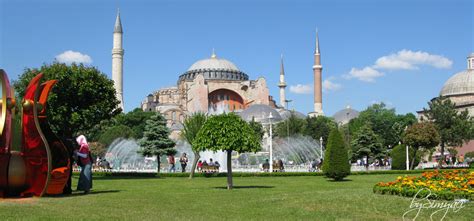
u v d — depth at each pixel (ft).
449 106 221.66
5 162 54.54
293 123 293.23
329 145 103.86
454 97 417.28
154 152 147.95
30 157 55.77
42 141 55.62
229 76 516.73
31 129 55.57
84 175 63.77
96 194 62.03
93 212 43.39
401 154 180.34
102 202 51.65
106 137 311.88
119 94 428.97
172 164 155.63
